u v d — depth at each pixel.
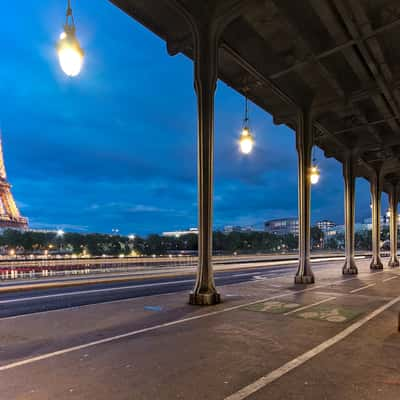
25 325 6.64
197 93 9.19
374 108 15.90
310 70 12.45
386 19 9.15
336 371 4.15
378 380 3.88
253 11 9.02
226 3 8.68
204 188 9.14
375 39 9.34
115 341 5.47
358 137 19.69
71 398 3.46
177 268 26.06
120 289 12.54
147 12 9.43
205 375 4.03
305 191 14.27
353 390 3.62
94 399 3.43
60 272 18.84
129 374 4.08
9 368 4.30
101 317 7.35
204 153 9.11
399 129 16.73
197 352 4.88
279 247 118.94
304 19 9.51
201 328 6.30
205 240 9.10
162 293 11.30
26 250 79.25
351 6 8.12
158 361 4.52
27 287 12.36
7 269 18.47
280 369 4.21
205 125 9.08
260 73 11.33
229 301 9.33
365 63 11.26
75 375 4.06
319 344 5.27
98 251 85.81
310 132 14.22
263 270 23.41
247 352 4.88
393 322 6.75
